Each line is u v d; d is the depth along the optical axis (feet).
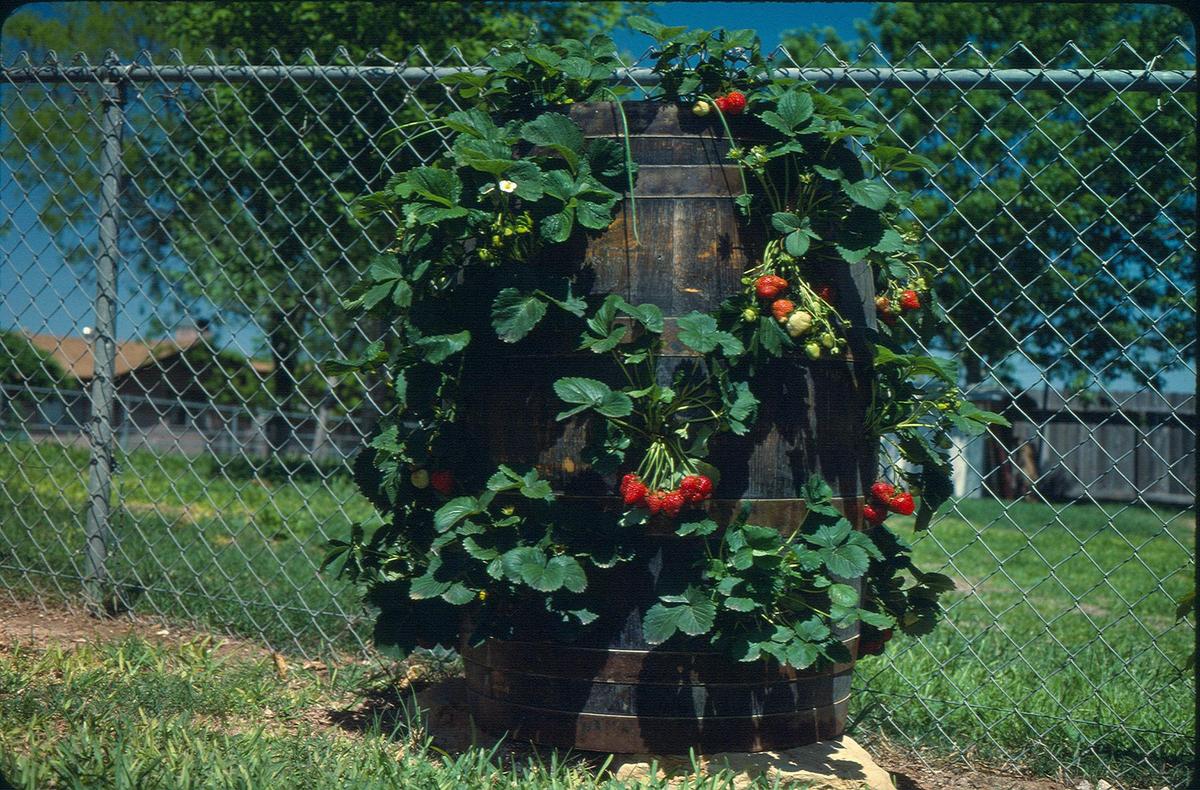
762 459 8.31
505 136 8.65
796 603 8.20
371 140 12.04
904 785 9.45
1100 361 47.34
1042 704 11.19
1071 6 56.29
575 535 8.22
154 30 78.23
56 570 14.66
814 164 8.34
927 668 12.14
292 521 24.18
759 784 8.02
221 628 12.92
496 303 8.13
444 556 8.57
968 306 49.11
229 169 38.45
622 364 8.20
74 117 35.35
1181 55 53.52
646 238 8.38
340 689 10.85
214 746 8.30
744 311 8.15
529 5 54.75
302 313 44.55
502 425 8.63
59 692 9.45
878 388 9.06
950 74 10.19
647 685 8.34
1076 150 48.78
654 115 8.55
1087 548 36.17
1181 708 11.12
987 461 66.33
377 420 9.54
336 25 49.80
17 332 14.28
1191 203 31.68
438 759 8.79
